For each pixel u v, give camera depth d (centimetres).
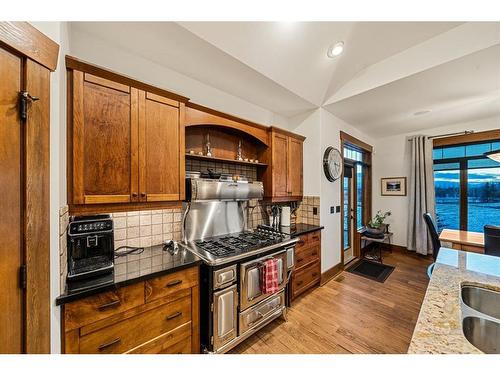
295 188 294
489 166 354
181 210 202
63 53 116
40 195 88
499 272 129
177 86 203
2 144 76
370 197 464
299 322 208
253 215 270
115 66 166
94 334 110
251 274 177
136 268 135
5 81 77
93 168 129
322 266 296
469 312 99
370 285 288
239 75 210
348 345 177
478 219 364
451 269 134
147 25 146
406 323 205
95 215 130
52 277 95
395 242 448
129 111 144
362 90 251
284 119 325
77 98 124
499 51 174
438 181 405
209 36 160
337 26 186
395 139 450
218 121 209
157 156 158
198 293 153
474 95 261
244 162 240
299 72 225
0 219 75
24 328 81
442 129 390
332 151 313
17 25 80
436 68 201
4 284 76
